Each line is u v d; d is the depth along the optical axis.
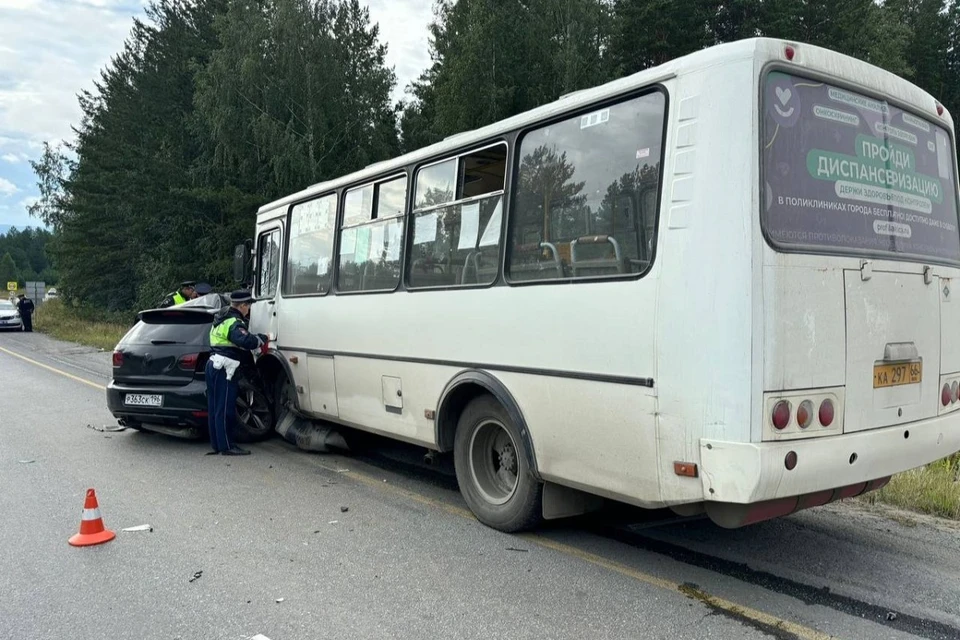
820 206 3.86
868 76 4.22
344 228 7.17
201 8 35.59
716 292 3.59
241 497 6.31
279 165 28.08
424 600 4.14
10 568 4.65
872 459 3.91
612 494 4.24
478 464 5.54
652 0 30.45
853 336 3.86
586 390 4.32
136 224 33.94
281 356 8.25
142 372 8.23
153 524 5.55
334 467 7.48
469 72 29.61
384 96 31.80
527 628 3.78
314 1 30.14
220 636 3.72
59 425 9.73
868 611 3.94
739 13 32.31
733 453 3.49
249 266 9.20
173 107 35.19
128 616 3.96
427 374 5.80
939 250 4.73
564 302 4.49
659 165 3.96
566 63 29.30
